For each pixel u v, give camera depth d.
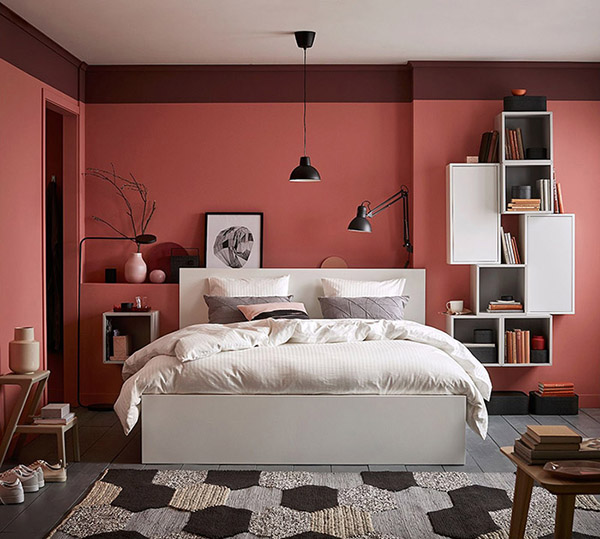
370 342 4.45
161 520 3.29
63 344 5.93
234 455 4.19
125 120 6.00
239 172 6.02
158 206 6.03
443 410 4.18
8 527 3.25
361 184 6.00
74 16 4.64
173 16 4.65
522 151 5.64
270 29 4.94
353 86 5.98
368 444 4.18
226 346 4.27
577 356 5.86
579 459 2.80
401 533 3.16
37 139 4.98
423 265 5.88
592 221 5.83
